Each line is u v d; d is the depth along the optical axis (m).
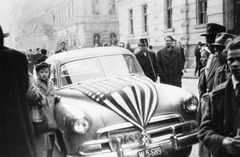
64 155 4.57
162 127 4.32
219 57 3.62
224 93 2.22
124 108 4.20
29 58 17.44
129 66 5.62
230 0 15.20
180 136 4.39
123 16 27.20
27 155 2.74
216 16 15.82
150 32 22.70
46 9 48.50
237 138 2.07
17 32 56.56
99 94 4.47
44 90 4.45
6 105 2.72
